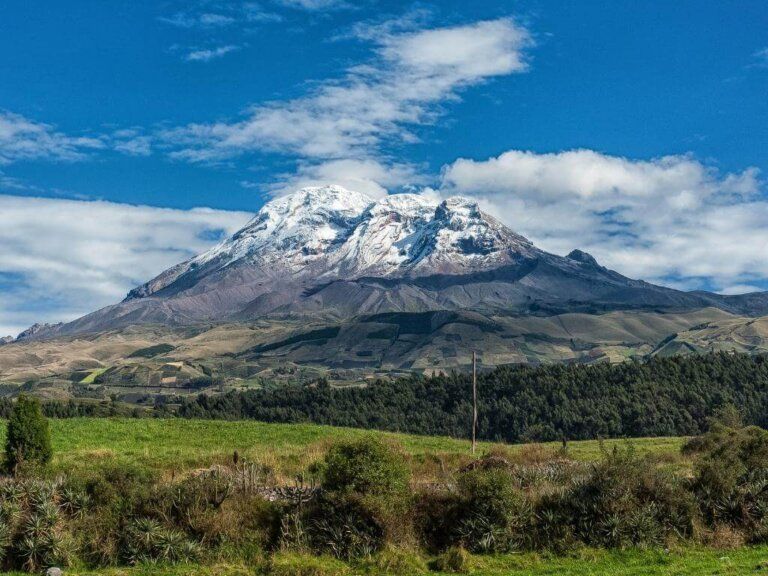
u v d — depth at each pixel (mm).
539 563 25641
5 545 23922
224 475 28500
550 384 141500
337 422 144250
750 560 25172
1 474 29797
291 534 25625
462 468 34625
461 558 24953
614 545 27047
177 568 24094
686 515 28281
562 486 29234
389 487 27047
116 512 25844
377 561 24844
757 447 36500
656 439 67375
